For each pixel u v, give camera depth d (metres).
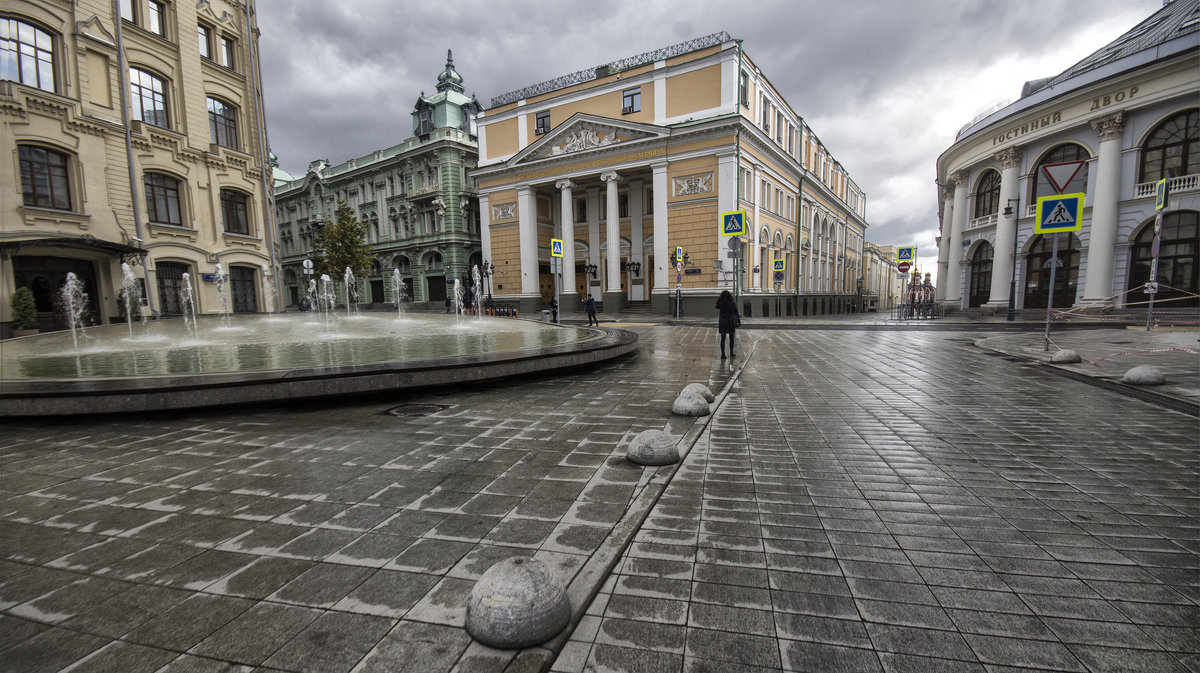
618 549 2.66
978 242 27.88
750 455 4.36
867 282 73.06
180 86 22.75
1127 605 2.23
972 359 10.62
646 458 4.02
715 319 25.97
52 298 18.58
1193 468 4.00
